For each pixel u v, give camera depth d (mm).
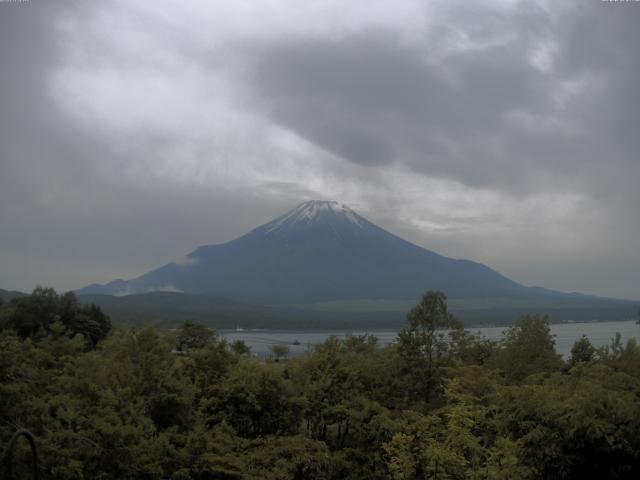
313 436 26062
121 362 23547
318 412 25125
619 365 28156
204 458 19797
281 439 21828
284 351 31844
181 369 26641
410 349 27016
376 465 22750
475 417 20156
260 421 24094
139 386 22484
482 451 18594
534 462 17906
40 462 16219
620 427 17516
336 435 27031
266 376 24750
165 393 22156
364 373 27391
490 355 30922
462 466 18484
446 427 20609
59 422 17859
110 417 18719
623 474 17609
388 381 26906
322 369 27047
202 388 25734
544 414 18422
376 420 23141
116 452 18031
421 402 25156
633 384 21922
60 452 16406
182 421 22422
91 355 23312
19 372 19203
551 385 20828
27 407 17750
